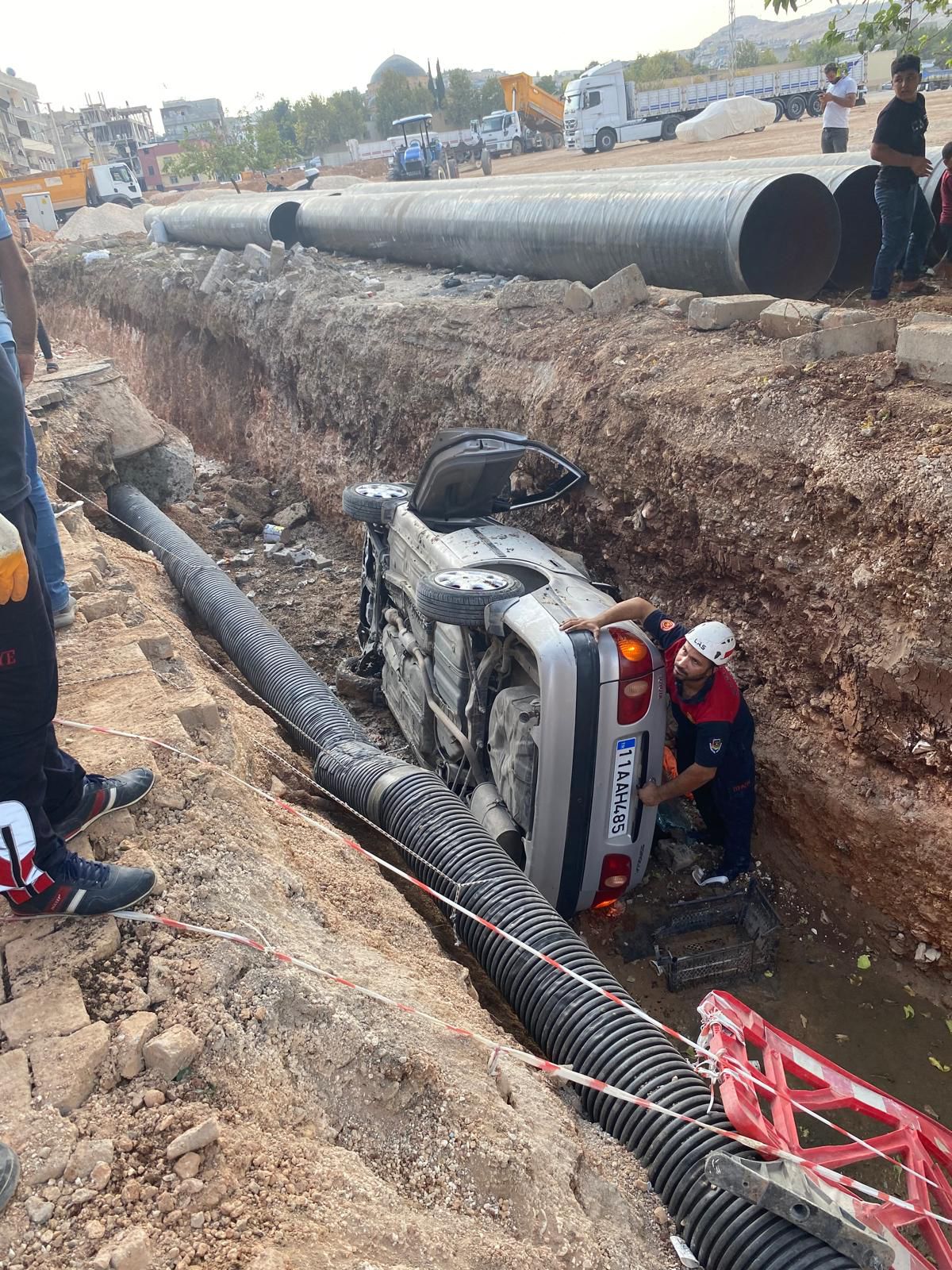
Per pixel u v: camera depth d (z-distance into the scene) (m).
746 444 5.32
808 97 27.72
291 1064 2.50
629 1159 3.03
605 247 8.37
